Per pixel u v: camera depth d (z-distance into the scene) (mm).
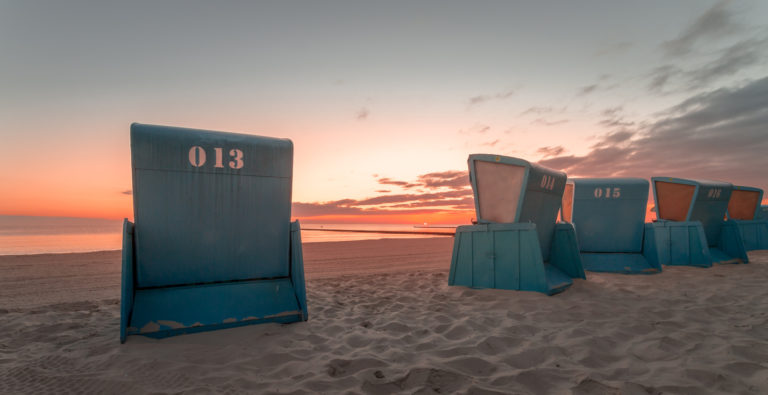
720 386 2477
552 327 3891
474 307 4832
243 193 4137
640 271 7500
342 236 29688
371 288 6449
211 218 3994
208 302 3795
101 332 3775
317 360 3037
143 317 3492
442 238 24953
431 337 3662
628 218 7988
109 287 6621
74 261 10211
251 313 3840
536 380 2643
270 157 4277
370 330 3924
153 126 3865
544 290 5332
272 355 3117
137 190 3727
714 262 9117
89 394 2455
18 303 5301
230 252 4070
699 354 3062
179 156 3883
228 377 2686
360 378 2689
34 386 2555
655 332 3670
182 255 3877
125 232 3502
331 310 4777
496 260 5844
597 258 7945
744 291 5578
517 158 5762
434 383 2596
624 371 2789
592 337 3518
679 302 4922
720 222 9891
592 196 8188
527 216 5953
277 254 4301
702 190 9117
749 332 3600
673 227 9000
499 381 2633
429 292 5957
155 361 2912
